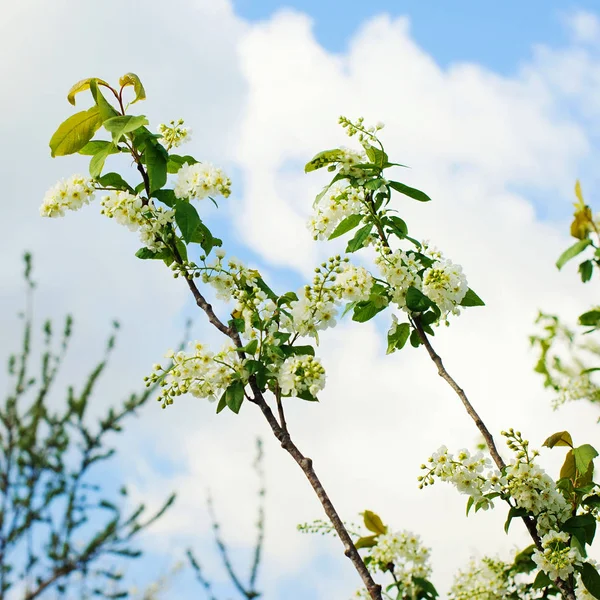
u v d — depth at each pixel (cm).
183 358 161
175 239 166
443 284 170
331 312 164
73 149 168
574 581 165
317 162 174
